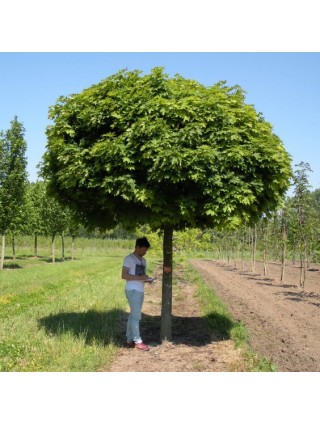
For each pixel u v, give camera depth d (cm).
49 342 730
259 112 792
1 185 2323
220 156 670
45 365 625
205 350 750
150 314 1104
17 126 2358
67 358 646
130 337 773
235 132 683
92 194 736
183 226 835
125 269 766
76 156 682
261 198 765
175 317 1067
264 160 704
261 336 855
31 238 5234
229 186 684
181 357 705
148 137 660
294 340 811
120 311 1089
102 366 646
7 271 2209
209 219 757
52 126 744
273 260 3491
